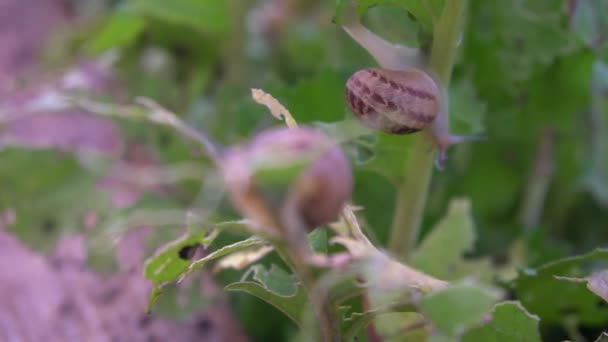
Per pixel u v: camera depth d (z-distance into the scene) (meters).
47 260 0.46
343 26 0.34
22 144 0.47
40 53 0.65
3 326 0.43
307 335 0.33
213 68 0.61
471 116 0.41
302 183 0.25
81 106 0.42
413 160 0.37
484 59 0.44
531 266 0.42
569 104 0.44
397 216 0.38
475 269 0.40
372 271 0.28
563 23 0.43
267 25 0.64
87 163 0.48
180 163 0.48
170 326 0.44
